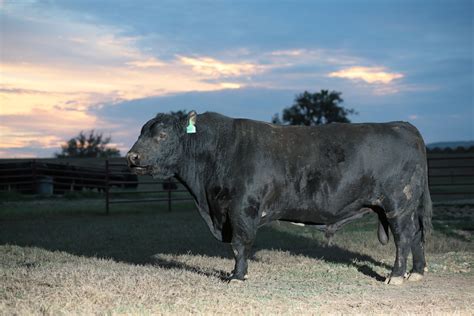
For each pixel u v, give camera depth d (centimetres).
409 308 696
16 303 676
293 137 847
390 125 880
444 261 1041
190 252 1183
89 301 689
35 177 3066
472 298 758
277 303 711
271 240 1382
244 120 855
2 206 2370
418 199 872
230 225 839
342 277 902
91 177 3341
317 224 888
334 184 837
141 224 1767
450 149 4472
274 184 822
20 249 1192
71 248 1249
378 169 846
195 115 816
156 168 826
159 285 790
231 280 820
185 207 2442
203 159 839
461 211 1934
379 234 910
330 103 7619
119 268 933
